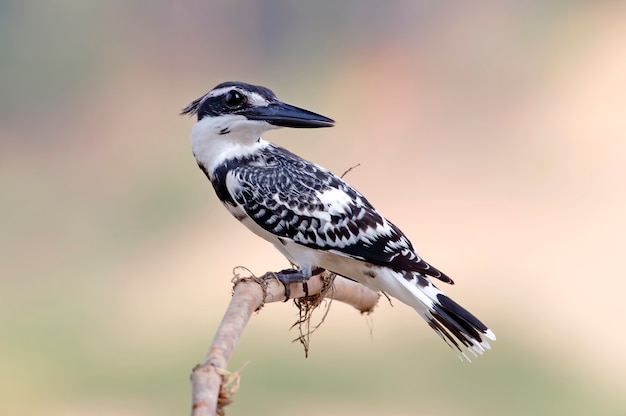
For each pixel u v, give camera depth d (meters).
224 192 5.93
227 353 5.71
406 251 5.91
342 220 5.91
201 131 5.93
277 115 5.91
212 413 5.67
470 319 5.89
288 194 5.91
